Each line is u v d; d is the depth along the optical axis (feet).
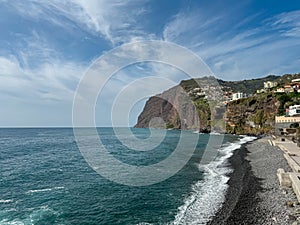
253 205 43.29
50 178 69.67
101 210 44.98
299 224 33.09
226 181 63.16
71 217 42.01
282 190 50.75
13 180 67.72
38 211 44.57
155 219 40.55
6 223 39.55
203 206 45.39
